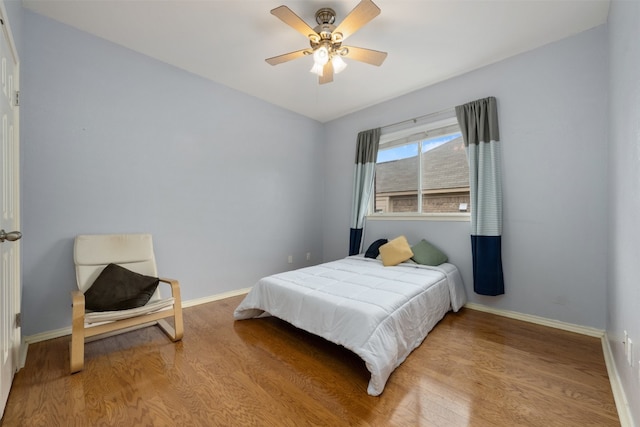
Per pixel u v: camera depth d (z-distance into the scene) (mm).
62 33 2322
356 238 4059
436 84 3332
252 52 2736
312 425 1362
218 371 1829
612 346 1902
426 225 3439
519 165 2725
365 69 3021
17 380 1706
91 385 1669
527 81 2678
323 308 2006
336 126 4535
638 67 1262
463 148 3250
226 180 3447
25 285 2176
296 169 4301
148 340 2283
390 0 2047
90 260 2309
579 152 2412
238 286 3570
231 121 3486
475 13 2178
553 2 2059
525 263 2701
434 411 1461
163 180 2916
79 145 2412
